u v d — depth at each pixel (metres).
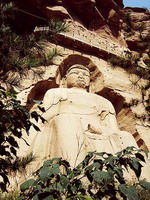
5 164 2.91
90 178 2.04
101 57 12.63
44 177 1.93
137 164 2.06
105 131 8.63
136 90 11.57
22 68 5.88
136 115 10.55
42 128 8.70
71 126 8.34
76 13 14.78
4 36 5.73
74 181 2.16
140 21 18.41
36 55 6.29
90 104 9.77
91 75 11.84
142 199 5.13
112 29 15.34
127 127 10.56
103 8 15.58
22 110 2.98
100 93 11.33
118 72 12.00
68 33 12.34
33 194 2.00
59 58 11.40
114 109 10.76
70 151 7.48
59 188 1.96
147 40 16.12
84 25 14.68
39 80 10.24
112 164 2.05
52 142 8.18
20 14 12.74
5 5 6.39
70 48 12.05
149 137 10.18
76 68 11.48
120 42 15.25
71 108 9.37
